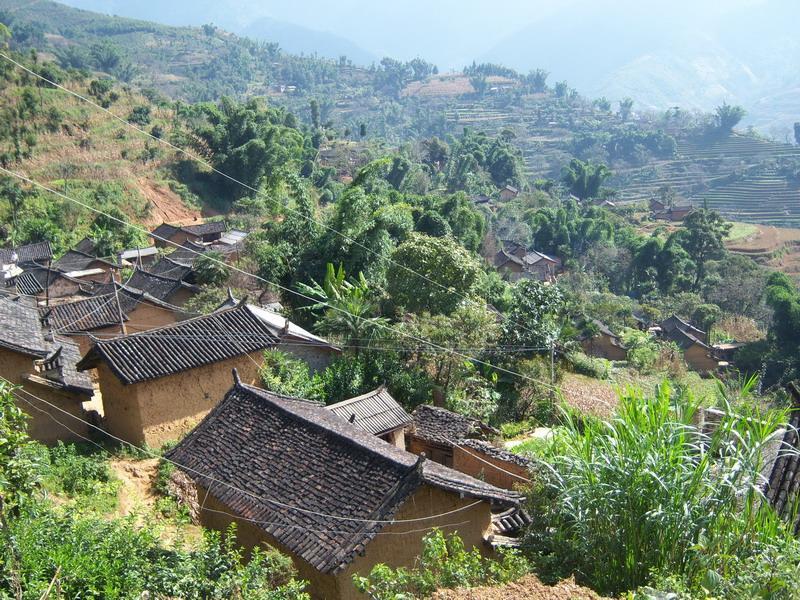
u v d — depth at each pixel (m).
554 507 12.10
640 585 9.67
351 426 16.31
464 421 23.14
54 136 76.38
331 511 12.15
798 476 11.06
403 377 26.97
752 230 110.19
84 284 46.06
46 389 19.44
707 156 158.88
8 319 20.09
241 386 16.19
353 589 11.43
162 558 10.16
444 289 31.86
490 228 89.12
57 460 16.73
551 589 8.75
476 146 131.00
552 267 84.88
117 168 75.69
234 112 83.06
